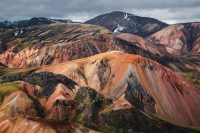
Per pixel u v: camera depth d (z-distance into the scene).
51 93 170.88
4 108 150.88
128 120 162.75
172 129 167.00
